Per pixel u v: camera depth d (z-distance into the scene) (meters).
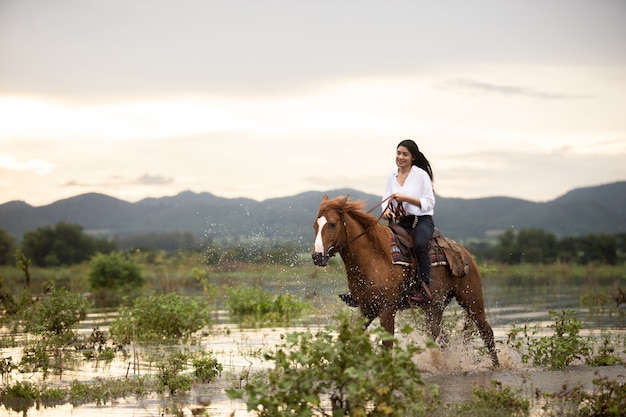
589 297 20.97
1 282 20.56
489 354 11.30
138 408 9.09
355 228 10.24
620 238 47.16
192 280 28.75
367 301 10.40
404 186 10.95
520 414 8.41
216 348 13.41
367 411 7.83
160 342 14.41
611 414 8.16
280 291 20.33
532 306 20.28
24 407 9.29
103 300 23.73
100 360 12.38
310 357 7.67
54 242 45.88
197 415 8.58
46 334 14.63
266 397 7.54
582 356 11.89
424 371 10.71
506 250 46.97
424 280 10.59
